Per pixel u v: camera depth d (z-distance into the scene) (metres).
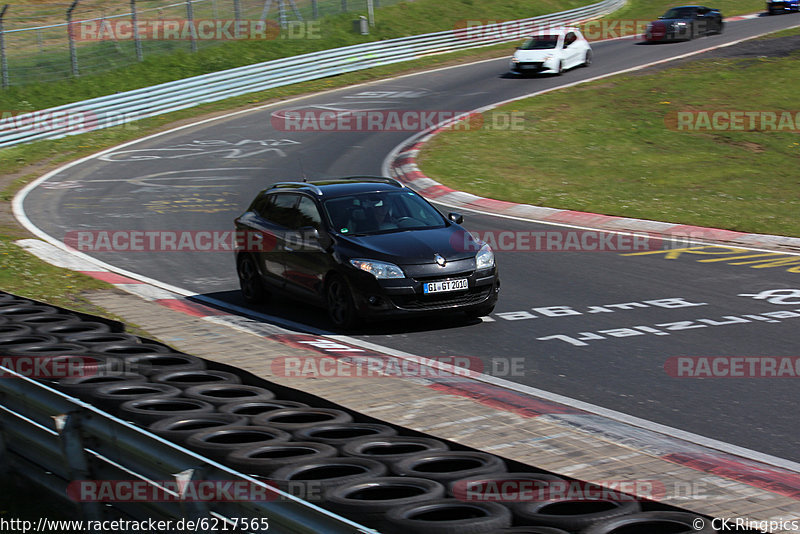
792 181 53.38
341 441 12.02
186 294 30.92
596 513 9.38
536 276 32.38
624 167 57.44
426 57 106.56
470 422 17.28
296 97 87.38
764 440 16.72
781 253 35.53
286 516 9.34
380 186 28.69
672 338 24.05
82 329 19.61
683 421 17.77
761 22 121.06
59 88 88.94
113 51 99.19
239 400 14.08
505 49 112.62
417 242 25.70
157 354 17.25
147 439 11.02
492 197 49.16
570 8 140.62
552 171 56.31
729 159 59.34
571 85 85.19
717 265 33.56
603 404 18.84
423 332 25.33
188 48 101.44
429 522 9.09
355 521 9.66
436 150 62.16
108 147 69.00
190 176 56.81
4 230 41.94
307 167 58.41
